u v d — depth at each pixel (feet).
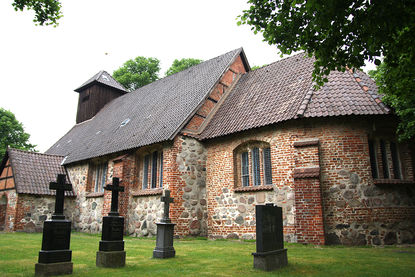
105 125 78.74
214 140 52.16
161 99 69.21
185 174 50.24
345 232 38.45
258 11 26.63
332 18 20.66
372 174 40.70
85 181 68.90
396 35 21.20
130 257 29.30
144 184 56.59
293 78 51.37
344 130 40.98
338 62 24.21
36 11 34.96
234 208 47.19
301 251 32.40
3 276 20.54
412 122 34.42
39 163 73.51
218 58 68.95
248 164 47.96
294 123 42.78
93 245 38.81
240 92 58.90
